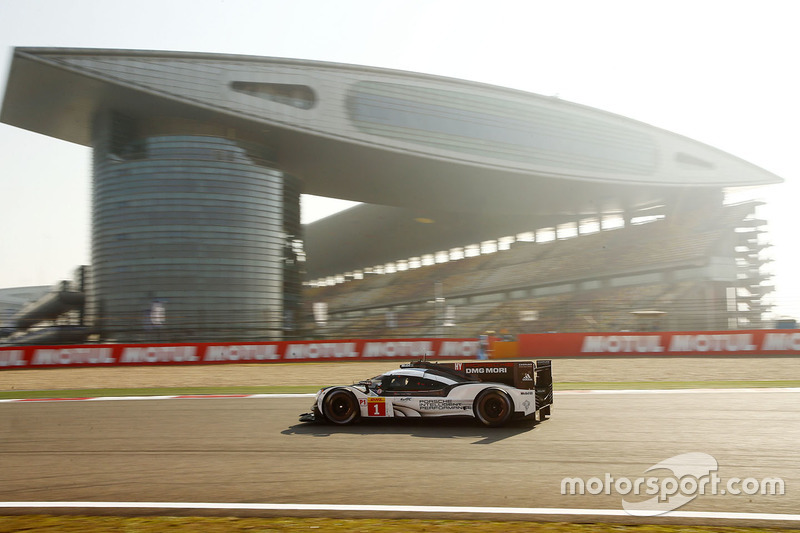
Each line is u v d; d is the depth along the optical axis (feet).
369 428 33.76
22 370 98.48
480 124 187.83
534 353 97.60
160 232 149.28
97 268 154.40
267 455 27.07
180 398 53.52
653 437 28.94
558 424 33.55
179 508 19.34
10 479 24.02
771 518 17.29
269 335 151.02
